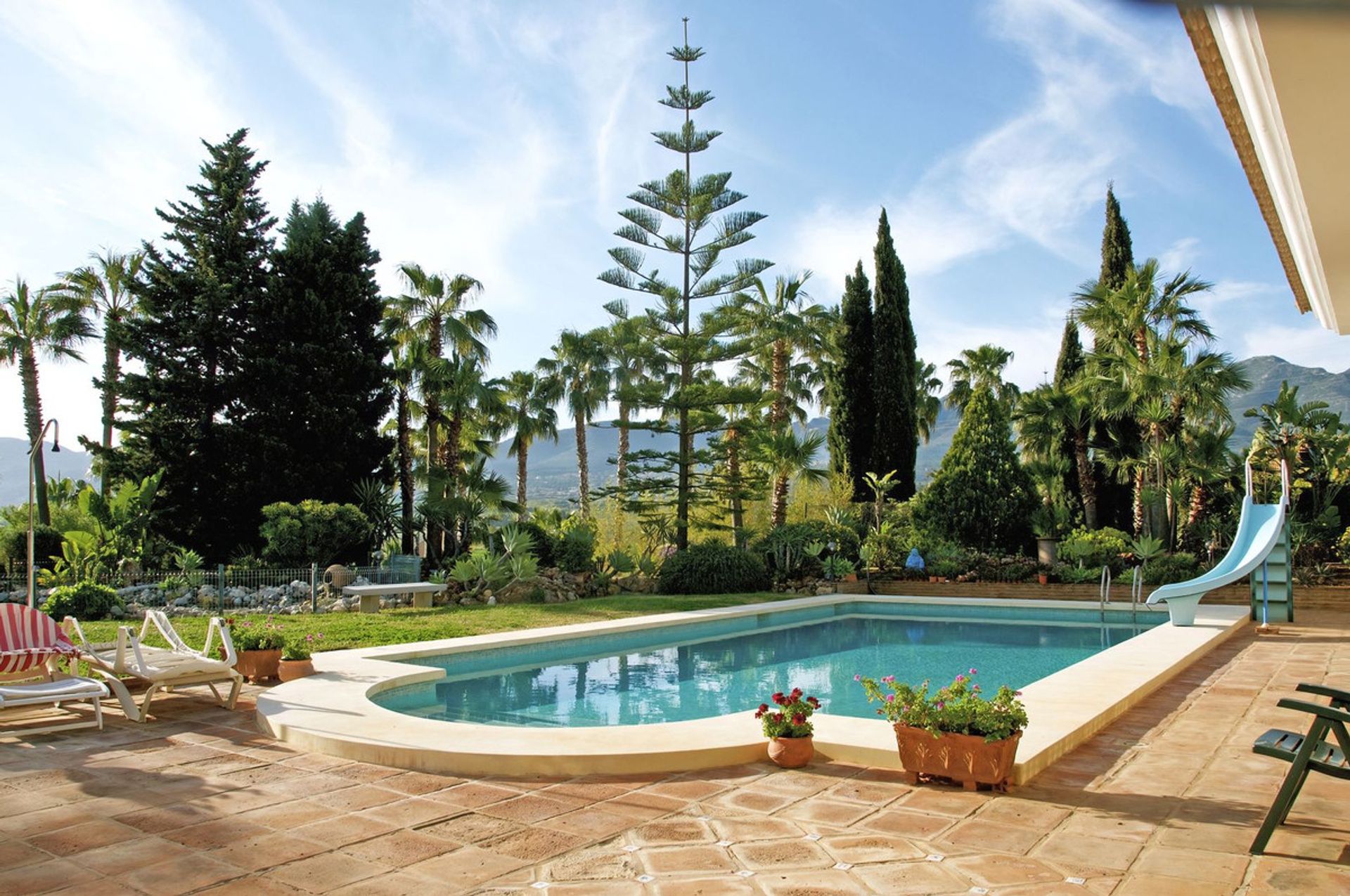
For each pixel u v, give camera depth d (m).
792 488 25.67
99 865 3.68
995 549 20.31
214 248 20.73
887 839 3.93
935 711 4.79
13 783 4.92
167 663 6.79
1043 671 10.62
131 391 19.48
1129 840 3.88
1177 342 20.17
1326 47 1.92
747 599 16.86
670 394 21.19
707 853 3.79
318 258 20.81
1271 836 3.87
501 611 14.69
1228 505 19.92
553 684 9.82
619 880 3.50
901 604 17.16
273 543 16.62
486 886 3.45
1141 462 20.39
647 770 5.10
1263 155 2.87
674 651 12.20
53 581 14.52
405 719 6.09
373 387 20.88
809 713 5.27
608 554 20.19
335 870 3.63
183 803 4.54
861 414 26.86
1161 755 5.39
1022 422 22.94
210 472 19.44
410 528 20.55
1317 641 10.81
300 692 7.15
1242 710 6.77
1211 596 16.27
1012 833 4.00
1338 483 18.86
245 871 3.62
